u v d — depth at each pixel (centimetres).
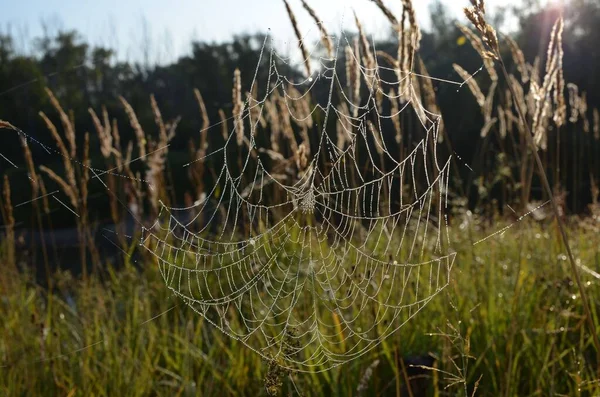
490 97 439
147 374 344
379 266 376
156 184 492
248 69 1424
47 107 1581
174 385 344
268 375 253
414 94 291
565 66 1945
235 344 367
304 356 339
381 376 336
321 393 315
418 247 408
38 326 377
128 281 490
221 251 495
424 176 492
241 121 363
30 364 342
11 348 359
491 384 330
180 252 499
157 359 365
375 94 339
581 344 327
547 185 229
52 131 412
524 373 345
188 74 1881
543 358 341
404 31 284
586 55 1936
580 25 2009
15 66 1842
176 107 1892
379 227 500
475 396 328
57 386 341
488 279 410
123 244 498
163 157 499
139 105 1906
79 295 450
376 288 344
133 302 449
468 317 367
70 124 420
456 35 1201
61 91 2044
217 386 350
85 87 2256
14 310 403
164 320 408
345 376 324
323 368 326
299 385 314
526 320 364
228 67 1496
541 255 446
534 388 330
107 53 2280
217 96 1595
